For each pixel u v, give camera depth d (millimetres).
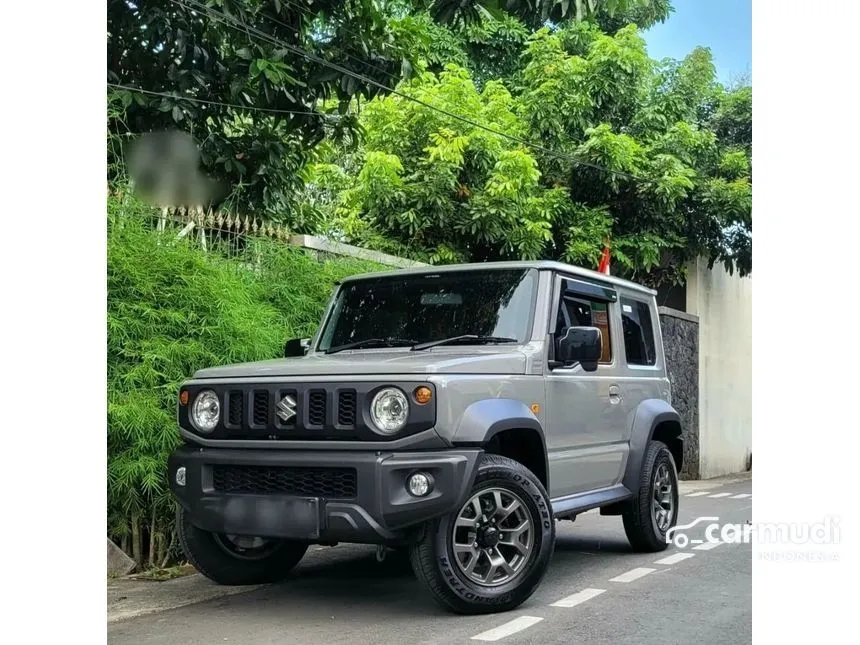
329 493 5117
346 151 11492
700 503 11586
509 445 5879
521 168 12961
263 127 10227
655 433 7949
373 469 4930
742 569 6875
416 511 4926
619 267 15828
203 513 5402
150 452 6457
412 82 11438
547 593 5980
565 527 9211
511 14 8117
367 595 5938
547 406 5953
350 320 6691
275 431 5246
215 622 5215
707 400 17219
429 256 13172
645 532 7418
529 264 6367
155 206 7980
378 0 10430
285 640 4809
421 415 4977
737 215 15477
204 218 8242
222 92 9805
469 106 13531
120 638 4871
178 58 9336
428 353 5812
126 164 8312
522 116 14891
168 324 6727
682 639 4816
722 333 18172
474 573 5340
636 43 15141
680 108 15711
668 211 14992
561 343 5930
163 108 8953
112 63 9289
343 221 13008
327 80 9836
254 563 6164
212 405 5523
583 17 8062
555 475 6047
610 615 5352
